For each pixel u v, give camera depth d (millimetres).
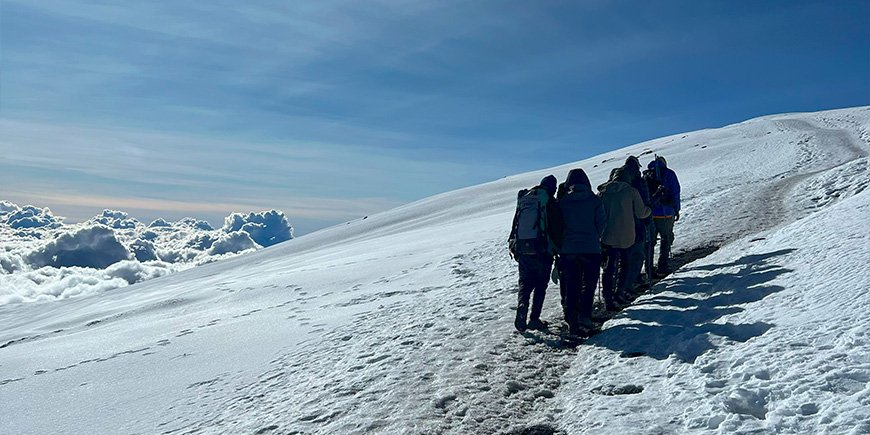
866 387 3826
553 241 7438
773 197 16578
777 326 5527
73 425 7574
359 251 30141
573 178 7773
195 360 10227
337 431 5297
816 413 3762
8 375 12320
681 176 35625
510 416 5164
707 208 16219
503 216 33344
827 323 5141
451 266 16531
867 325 4758
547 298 9617
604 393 5258
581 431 4543
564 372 6145
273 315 13773
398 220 59281
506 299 10000
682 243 12266
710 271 8867
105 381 9828
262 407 6613
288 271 26391
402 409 5512
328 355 8492
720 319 6367
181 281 53312
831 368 4246
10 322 50188
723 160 40688
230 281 28906
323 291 16922
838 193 14367
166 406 7648
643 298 8391
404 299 12664
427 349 7449
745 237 11570
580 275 7438
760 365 4703
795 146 37250
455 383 6012
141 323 17953
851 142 35375
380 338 8734
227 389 7895
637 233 8719
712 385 4656
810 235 9125
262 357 9477
